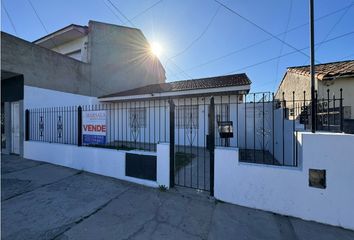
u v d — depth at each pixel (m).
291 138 5.26
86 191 4.43
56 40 13.68
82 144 6.21
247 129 9.83
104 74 12.70
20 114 8.26
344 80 6.64
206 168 6.09
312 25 3.79
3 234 2.86
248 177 3.70
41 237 2.79
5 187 4.67
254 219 3.29
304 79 7.74
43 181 5.09
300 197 3.33
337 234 2.91
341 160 3.09
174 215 3.41
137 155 4.93
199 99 10.61
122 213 3.48
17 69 7.93
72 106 9.66
